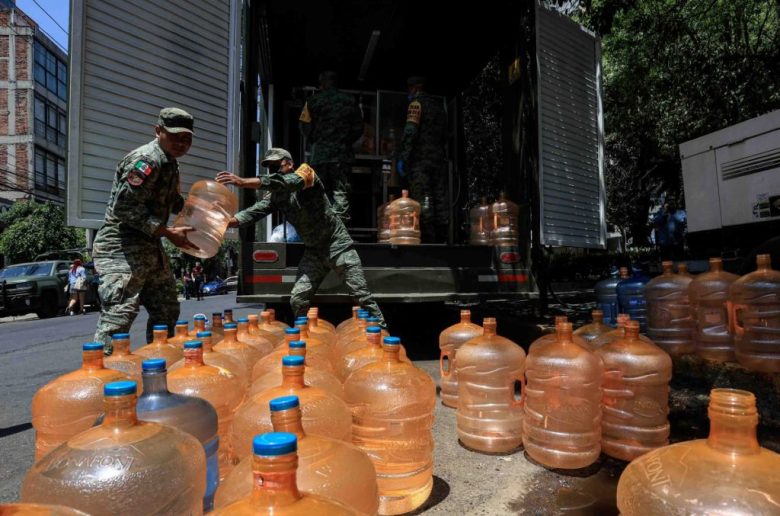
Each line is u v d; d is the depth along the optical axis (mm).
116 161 3734
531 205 5410
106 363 2314
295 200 4328
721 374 3221
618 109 14195
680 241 10875
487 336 2941
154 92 3934
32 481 1134
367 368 2068
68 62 3486
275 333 3691
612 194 18891
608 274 14117
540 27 5512
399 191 7406
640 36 11750
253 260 4543
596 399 2492
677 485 1121
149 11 3912
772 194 4770
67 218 3482
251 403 1613
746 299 3021
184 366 1999
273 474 801
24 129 29969
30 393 4461
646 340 2762
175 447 1220
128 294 3316
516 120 5828
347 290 4816
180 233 3391
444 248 4977
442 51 7031
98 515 1069
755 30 11703
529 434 2568
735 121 11086
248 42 4875
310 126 6004
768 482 1056
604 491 2188
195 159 4164
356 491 1188
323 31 6520
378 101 7488
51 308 14023
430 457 2117
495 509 2047
